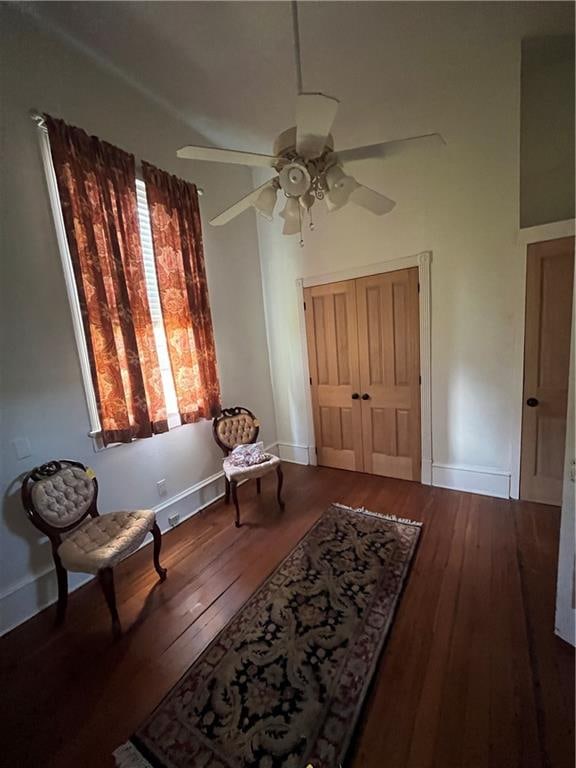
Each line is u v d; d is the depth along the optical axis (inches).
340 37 81.1
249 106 105.1
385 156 62.1
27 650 67.0
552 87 93.7
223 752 47.7
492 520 99.1
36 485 73.6
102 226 86.6
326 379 140.6
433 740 47.4
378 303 122.6
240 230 135.8
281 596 75.5
